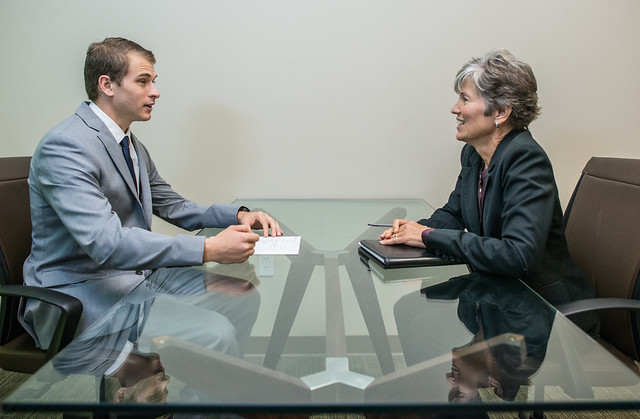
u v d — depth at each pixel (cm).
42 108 199
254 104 201
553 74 197
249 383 77
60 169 123
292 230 164
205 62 197
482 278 124
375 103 201
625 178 136
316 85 200
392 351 88
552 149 204
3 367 125
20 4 190
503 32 194
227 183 208
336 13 193
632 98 199
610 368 81
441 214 167
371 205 198
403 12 193
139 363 83
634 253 122
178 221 171
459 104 141
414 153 206
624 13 191
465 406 70
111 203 138
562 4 191
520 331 95
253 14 193
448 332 95
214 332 94
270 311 104
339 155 206
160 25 193
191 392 74
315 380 78
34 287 120
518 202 121
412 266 131
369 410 70
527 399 73
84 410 70
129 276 141
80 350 87
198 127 203
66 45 194
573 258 146
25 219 141
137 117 145
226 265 133
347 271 129
